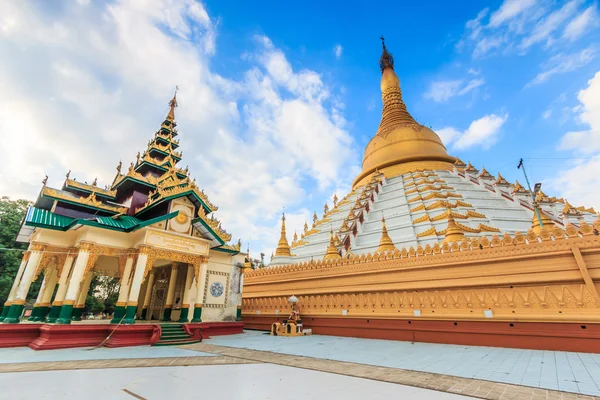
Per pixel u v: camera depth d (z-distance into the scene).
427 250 16.44
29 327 13.28
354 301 18.05
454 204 26.72
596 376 7.46
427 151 39.12
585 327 11.35
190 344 14.23
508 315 12.98
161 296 21.45
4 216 33.69
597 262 11.98
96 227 15.46
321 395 5.79
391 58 56.38
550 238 13.11
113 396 5.67
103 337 13.79
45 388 6.23
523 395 5.97
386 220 28.44
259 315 22.72
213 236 18.94
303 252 30.88
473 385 6.66
